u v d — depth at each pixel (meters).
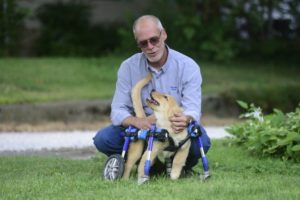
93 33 25.27
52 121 16.14
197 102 7.76
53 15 24.97
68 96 17.42
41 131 14.64
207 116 17.31
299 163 9.08
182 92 7.86
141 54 7.90
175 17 24.03
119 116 7.73
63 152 11.46
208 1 24.05
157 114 7.42
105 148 8.26
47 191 7.10
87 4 25.61
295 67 23.91
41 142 12.82
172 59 7.83
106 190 7.06
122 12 26.69
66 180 7.75
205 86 19.47
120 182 7.45
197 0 24.22
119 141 8.12
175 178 7.59
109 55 23.45
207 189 6.99
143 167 7.43
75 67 20.94
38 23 25.36
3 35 23.38
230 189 7.00
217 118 16.98
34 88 18.28
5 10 23.30
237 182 7.53
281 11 25.08
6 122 15.76
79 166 9.12
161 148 7.48
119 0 26.42
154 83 7.85
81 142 12.84
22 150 11.70
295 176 8.23
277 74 22.30
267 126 10.04
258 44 25.97
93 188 7.25
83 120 16.47
